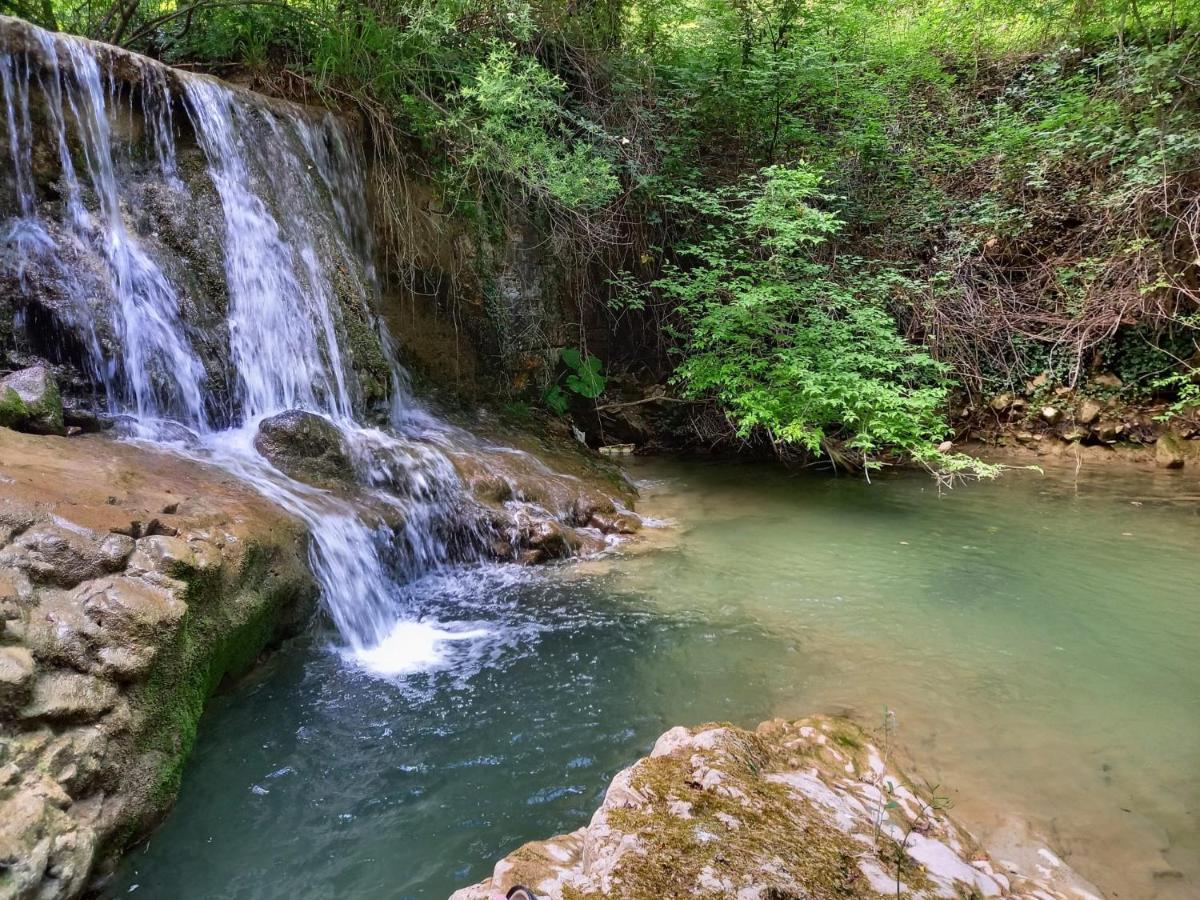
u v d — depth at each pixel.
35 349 5.09
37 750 2.47
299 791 3.23
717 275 8.61
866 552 6.19
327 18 7.68
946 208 10.52
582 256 9.47
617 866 2.20
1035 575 5.62
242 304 6.19
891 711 3.78
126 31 7.49
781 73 9.82
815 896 2.16
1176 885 2.62
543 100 8.22
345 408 6.84
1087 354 9.49
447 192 8.27
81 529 3.17
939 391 7.91
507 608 5.20
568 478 7.43
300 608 4.39
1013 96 11.58
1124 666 4.23
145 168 5.87
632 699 3.98
